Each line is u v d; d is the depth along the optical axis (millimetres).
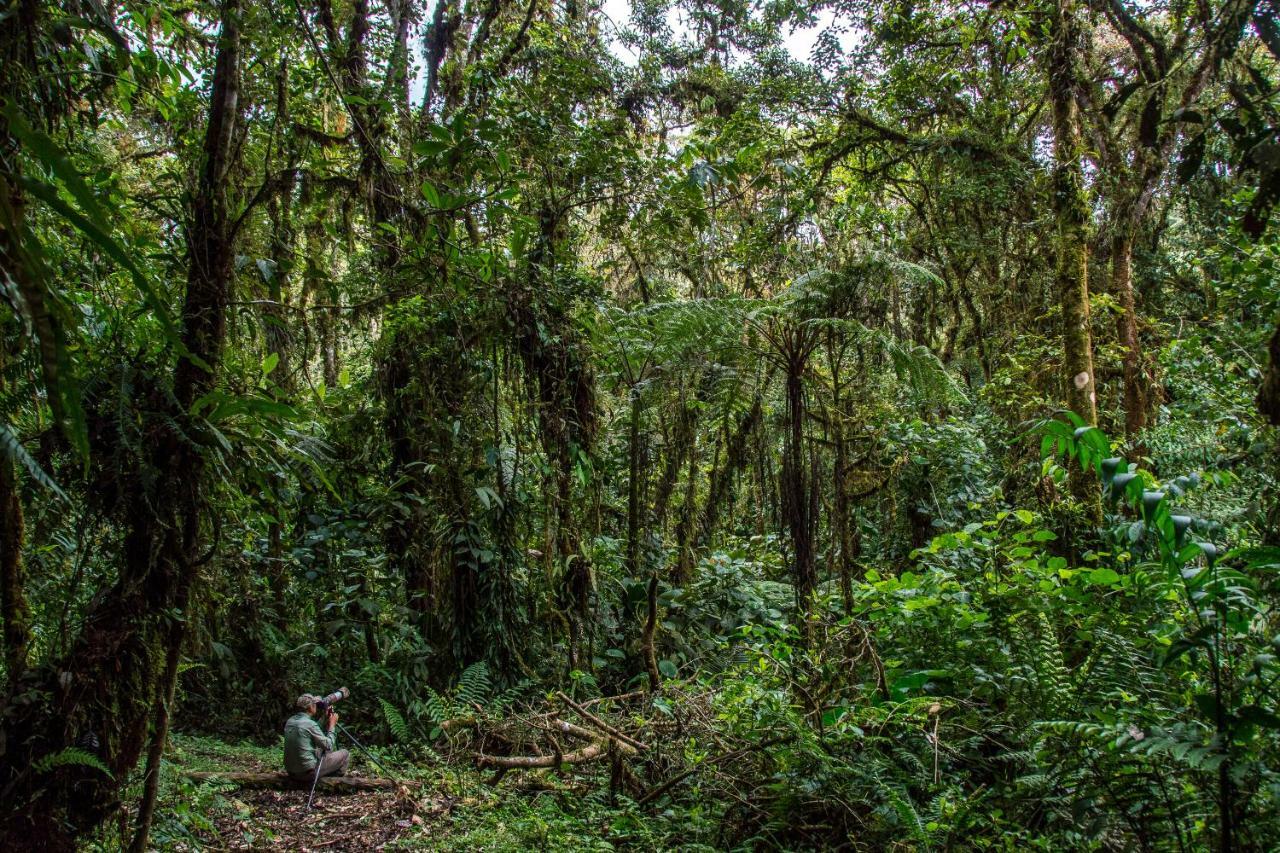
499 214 5113
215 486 2871
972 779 4098
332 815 5000
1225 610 2475
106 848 3312
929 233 10953
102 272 2877
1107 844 3045
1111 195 8547
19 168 2330
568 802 5023
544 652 7094
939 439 8859
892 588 5316
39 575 3055
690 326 6227
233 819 4797
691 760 4898
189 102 3611
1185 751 2426
